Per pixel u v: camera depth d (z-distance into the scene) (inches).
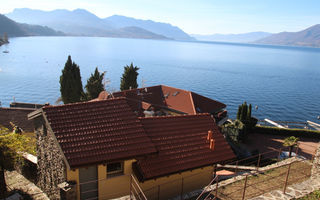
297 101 4111.7
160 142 729.6
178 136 768.9
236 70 7539.4
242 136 1582.2
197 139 781.3
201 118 868.6
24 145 867.4
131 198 586.9
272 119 3267.7
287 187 557.9
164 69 7214.6
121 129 683.4
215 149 770.8
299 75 6860.2
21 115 1488.7
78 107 710.5
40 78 5329.7
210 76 6314.0
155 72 6648.6
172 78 5895.7
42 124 710.5
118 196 662.5
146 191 678.5
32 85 4731.8
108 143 634.2
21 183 773.9
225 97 4284.0
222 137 826.8
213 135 819.4
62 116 670.5
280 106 3818.9
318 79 6264.8
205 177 754.2
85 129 650.8
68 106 705.0
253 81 5777.6
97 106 732.0
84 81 5078.7
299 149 1494.8
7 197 669.9
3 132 775.1
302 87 5211.6
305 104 3949.3
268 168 792.3
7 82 4884.4
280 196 522.9
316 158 615.2
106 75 5826.8
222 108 1926.7
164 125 791.7
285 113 3508.9
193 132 801.6
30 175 900.6
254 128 1785.2
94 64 7480.3
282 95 4485.7
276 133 1774.1
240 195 631.8
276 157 1338.6
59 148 593.6
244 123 1680.6
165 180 692.7
